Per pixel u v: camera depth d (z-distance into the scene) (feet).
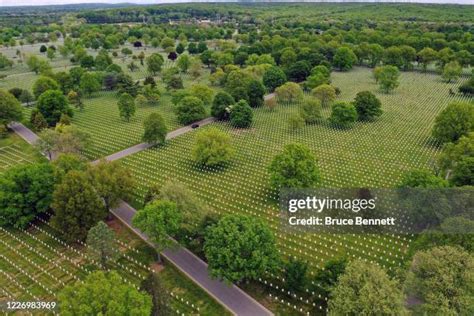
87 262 177.68
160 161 282.77
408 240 186.91
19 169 205.77
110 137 330.34
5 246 191.31
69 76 458.91
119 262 176.24
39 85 409.28
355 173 258.16
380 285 117.29
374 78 514.68
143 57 637.30
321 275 149.38
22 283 166.91
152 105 421.59
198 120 366.84
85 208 181.88
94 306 116.57
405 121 356.38
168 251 182.19
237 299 153.79
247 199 230.89
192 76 539.70
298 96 411.13
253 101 404.98
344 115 335.06
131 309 118.32
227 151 267.39
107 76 481.05
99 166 204.74
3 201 194.59
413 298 122.01
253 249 147.54
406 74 551.59
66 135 267.59
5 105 330.75
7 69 596.29
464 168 197.26
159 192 194.08
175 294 156.66
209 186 247.09
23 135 330.95
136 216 168.25
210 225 165.27
